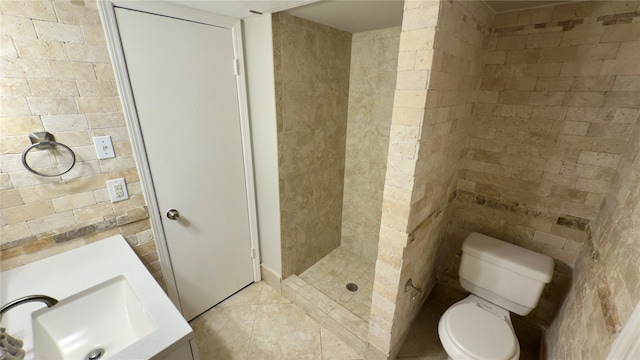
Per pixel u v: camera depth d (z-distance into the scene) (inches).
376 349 63.5
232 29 64.6
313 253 96.4
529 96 60.2
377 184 91.0
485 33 59.1
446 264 82.8
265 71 65.1
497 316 59.8
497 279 63.6
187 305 74.0
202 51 60.6
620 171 50.6
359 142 90.8
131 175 55.7
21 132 42.4
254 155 77.6
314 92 75.7
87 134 48.8
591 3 50.2
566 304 57.9
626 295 31.2
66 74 44.8
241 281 87.3
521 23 58.1
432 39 38.2
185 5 54.8
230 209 76.8
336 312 74.3
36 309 39.1
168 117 58.4
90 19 45.4
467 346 52.4
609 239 44.8
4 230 44.0
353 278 92.4
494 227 72.0
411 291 63.1
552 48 55.7
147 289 43.3
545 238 64.7
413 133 43.5
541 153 61.3
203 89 62.8
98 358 39.6
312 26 69.1
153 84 54.7
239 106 70.9
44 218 47.3
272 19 59.8
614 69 50.3
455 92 52.7
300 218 85.3
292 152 74.9
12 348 31.2
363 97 85.3
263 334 73.0
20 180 43.8
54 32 42.6
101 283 44.4
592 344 36.3
